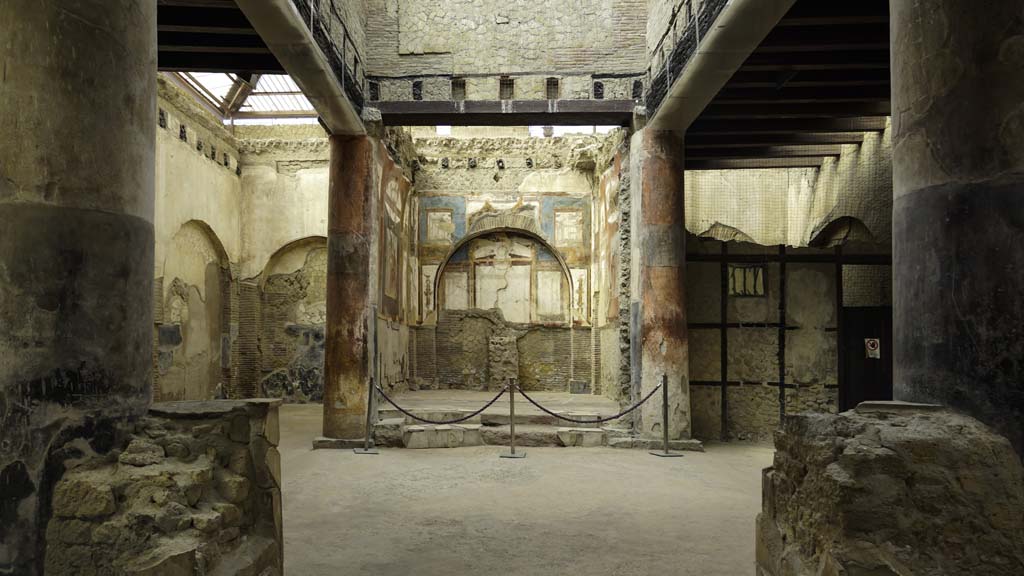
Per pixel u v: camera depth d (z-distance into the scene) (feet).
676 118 29.07
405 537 16.22
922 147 9.97
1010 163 9.12
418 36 31.07
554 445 29.89
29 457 9.00
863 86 28.19
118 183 10.13
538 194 50.37
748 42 21.81
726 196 44.80
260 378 49.16
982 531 8.17
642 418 29.73
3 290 9.00
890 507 8.23
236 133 49.39
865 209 36.04
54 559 9.05
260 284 48.88
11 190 9.12
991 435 8.66
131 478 9.57
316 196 48.83
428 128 60.59
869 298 33.63
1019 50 9.10
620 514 18.30
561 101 30.73
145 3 10.84
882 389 31.60
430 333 50.34
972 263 9.34
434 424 31.50
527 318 51.24
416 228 49.93
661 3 28.09
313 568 14.10
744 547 15.48
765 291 32.30
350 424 29.35
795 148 38.45
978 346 9.24
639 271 30.40
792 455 10.37
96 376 9.74
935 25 9.80
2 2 9.27
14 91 9.21
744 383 32.07
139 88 10.62
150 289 10.94
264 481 11.67
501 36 31.14
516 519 17.79
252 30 22.29
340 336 29.63
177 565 9.05
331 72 24.85
